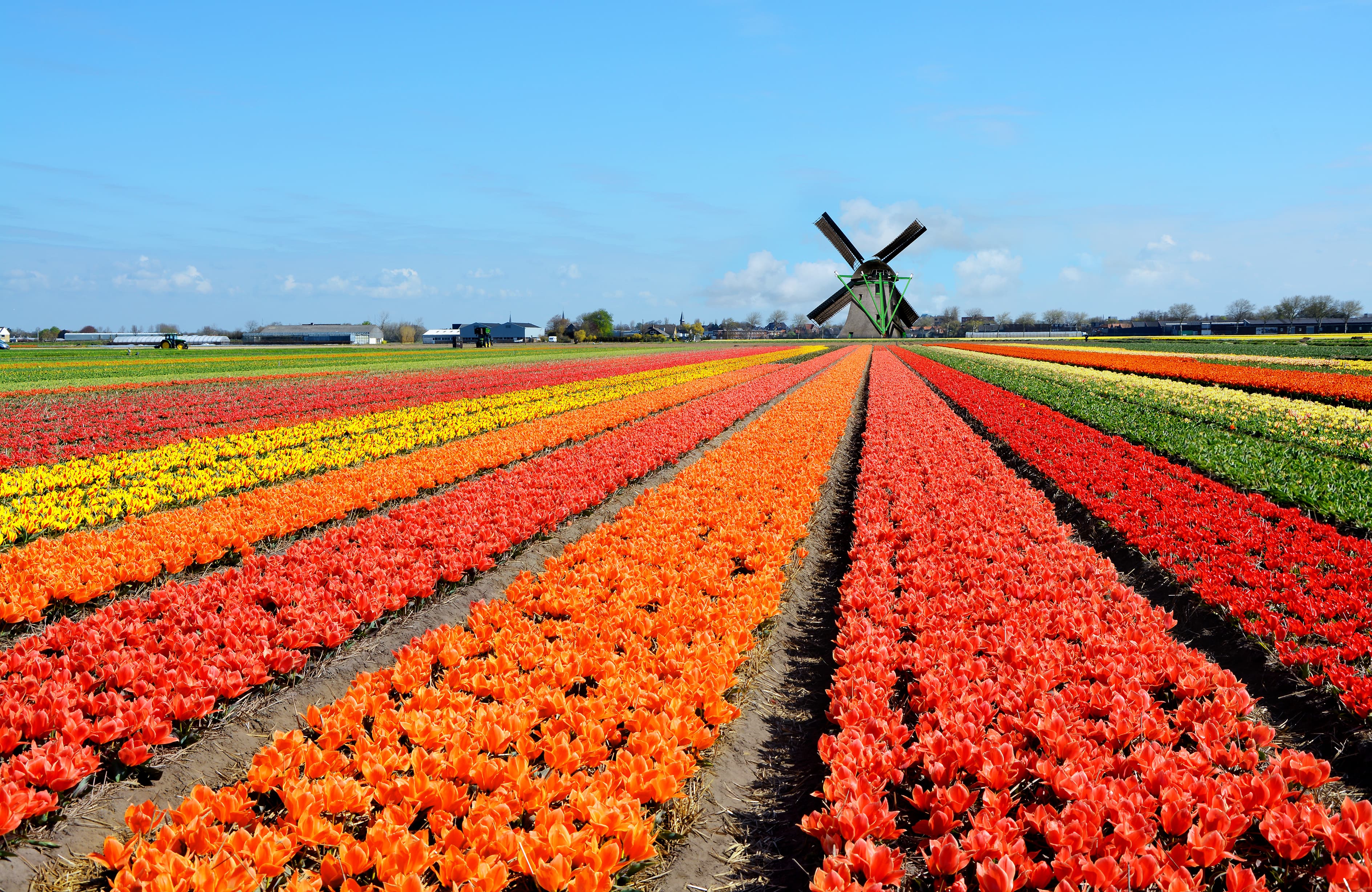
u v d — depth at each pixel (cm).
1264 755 551
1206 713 537
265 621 694
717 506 1181
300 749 485
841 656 647
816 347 9188
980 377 3781
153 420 2459
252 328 19775
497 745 502
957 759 472
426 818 481
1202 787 439
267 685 655
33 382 3981
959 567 882
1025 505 1162
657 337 16700
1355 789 520
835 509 1377
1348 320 12912
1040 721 510
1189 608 838
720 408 2550
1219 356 5122
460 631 699
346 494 1245
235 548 998
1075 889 377
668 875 453
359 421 2355
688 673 601
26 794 439
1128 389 3062
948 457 1570
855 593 773
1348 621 683
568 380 3906
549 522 1106
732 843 486
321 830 424
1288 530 1077
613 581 859
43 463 1652
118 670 592
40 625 770
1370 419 2156
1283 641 668
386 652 748
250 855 404
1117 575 893
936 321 19988
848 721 531
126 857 406
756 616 750
